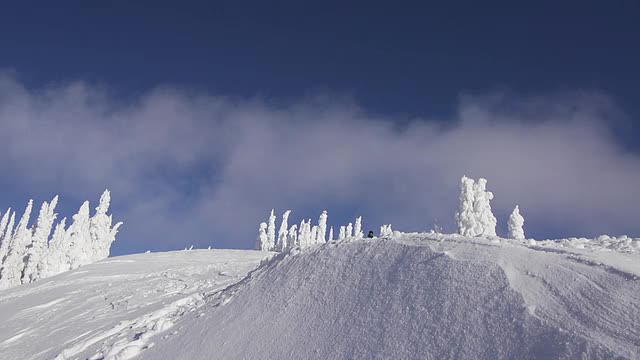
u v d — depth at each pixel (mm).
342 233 90688
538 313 5980
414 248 9570
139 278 29234
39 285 36125
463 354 5832
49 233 59000
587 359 4871
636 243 10422
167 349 10461
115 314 17875
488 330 6066
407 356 6297
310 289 10297
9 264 56688
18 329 20297
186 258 43125
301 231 87250
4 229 67125
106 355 11094
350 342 7328
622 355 4723
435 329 6598
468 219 29031
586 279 6496
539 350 5328
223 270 28500
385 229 53125
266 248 90938
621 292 5914
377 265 9641
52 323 19656
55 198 60219
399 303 7754
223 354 8977
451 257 8398
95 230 62156
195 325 11469
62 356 12508
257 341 8930
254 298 11570
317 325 8484
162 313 14234
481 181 29781
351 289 9242
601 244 10898
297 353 7789
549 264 7285
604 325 5332
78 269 40750
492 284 7070
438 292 7492
